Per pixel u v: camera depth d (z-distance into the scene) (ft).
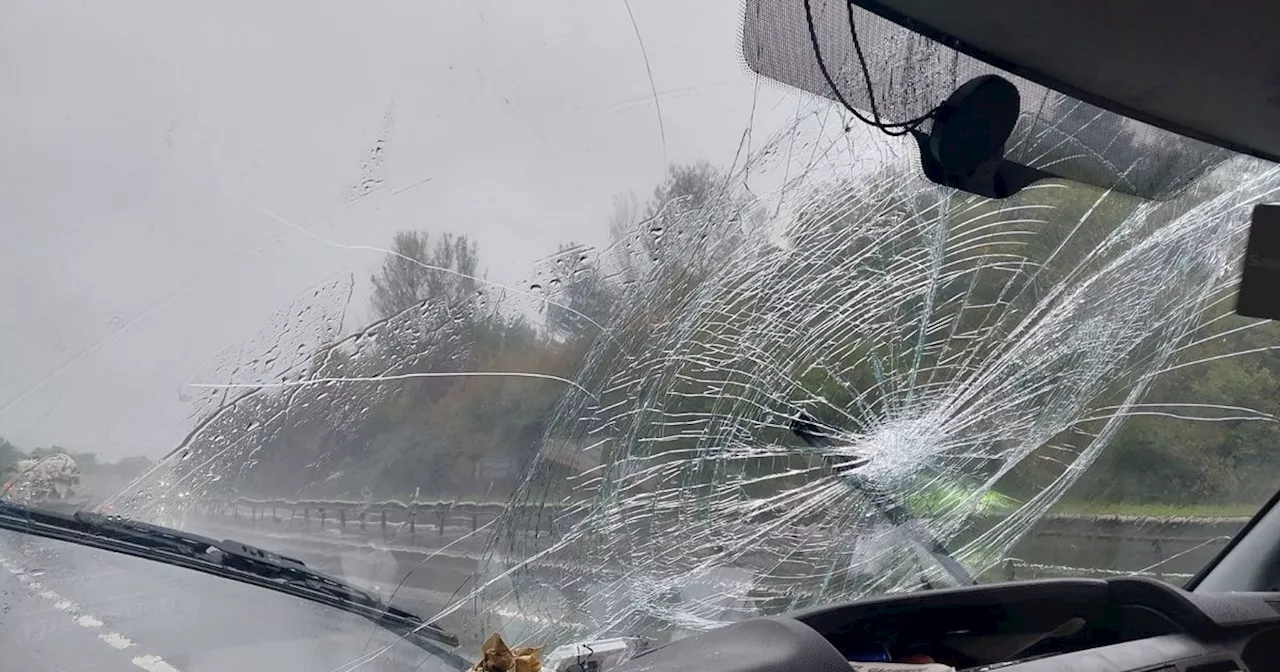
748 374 11.55
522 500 9.37
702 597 9.32
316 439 8.87
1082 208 12.35
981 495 11.80
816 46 6.14
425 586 8.04
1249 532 8.18
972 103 6.48
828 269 12.23
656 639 7.94
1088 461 12.70
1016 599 6.30
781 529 10.64
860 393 11.99
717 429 11.11
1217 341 12.50
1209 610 6.06
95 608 6.68
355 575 7.79
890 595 6.04
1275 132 7.72
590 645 6.06
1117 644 5.94
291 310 9.40
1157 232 12.57
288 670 6.52
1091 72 6.63
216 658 6.37
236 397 8.68
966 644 6.18
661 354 11.32
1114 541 11.12
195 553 7.39
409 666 7.00
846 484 11.19
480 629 7.82
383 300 10.01
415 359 9.88
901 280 12.41
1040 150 7.39
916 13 5.93
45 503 7.36
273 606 7.14
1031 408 12.82
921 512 11.16
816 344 11.98
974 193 7.32
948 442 12.01
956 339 12.57
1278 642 6.17
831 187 11.98
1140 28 6.03
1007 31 6.08
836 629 5.75
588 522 9.66
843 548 10.51
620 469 10.28
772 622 5.00
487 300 10.71
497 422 9.91
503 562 8.68
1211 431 12.39
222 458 8.29
